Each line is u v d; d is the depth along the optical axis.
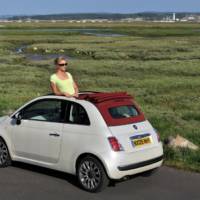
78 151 8.89
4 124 10.38
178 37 116.25
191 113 19.20
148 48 71.31
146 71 40.50
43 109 9.76
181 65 43.62
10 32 153.50
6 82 33.97
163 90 28.84
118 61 50.16
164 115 18.28
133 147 8.73
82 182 8.88
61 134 9.20
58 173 10.02
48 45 84.62
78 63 47.97
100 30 179.38
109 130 8.66
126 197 8.42
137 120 9.20
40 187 9.05
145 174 9.59
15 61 55.75
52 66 47.34
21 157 10.08
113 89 29.27
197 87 30.02
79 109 9.12
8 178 9.66
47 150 9.48
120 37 117.88
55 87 10.16
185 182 9.26
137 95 26.22
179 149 11.38
